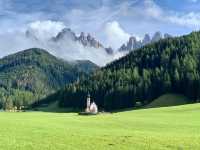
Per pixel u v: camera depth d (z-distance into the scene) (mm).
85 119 97688
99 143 45594
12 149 40750
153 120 91562
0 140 46344
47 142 45750
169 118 100250
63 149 41594
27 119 89688
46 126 67125
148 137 51844
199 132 63031
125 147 43188
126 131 62188
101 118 102562
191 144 45750
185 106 147250
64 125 73875
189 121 88375
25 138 48719
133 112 142125
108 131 61250
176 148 43188
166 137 52562
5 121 74750
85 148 42344
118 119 96375
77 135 52656
